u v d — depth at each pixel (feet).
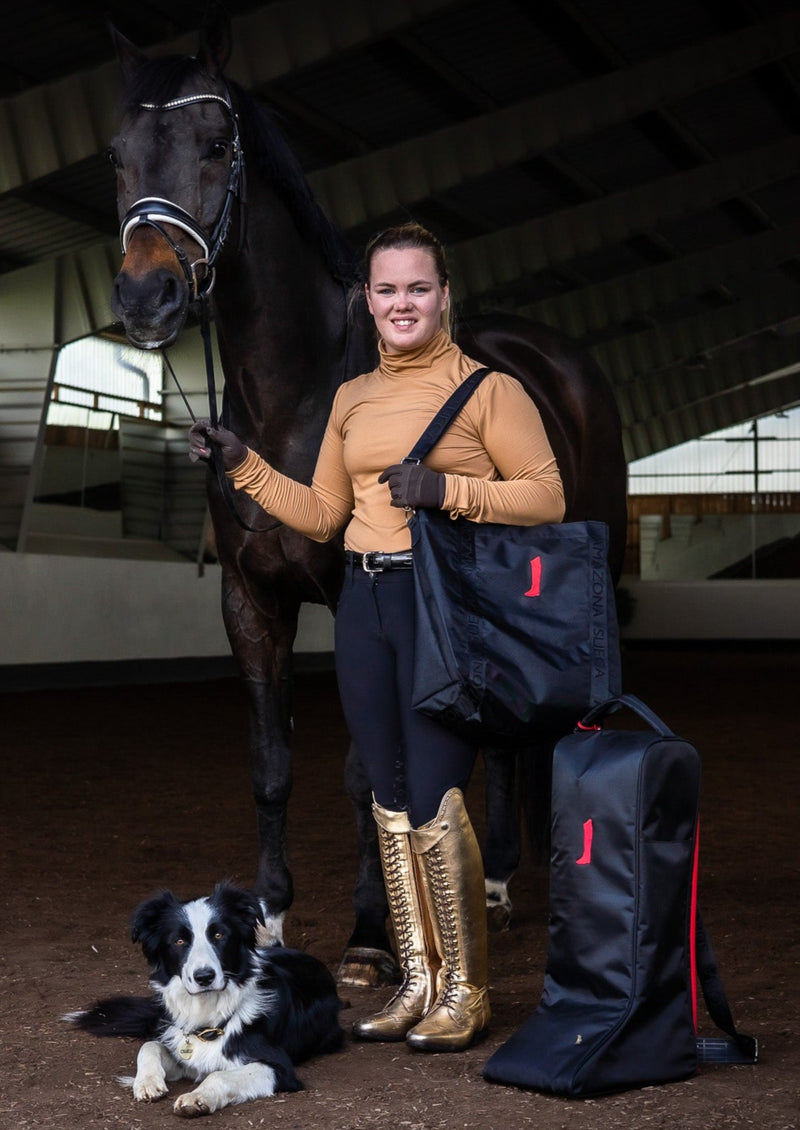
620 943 7.95
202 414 61.72
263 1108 7.53
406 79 41.70
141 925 8.03
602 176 54.08
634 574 102.73
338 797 23.54
